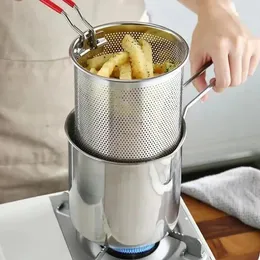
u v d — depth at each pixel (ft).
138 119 2.07
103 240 2.39
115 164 2.15
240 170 3.14
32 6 3.23
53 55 3.40
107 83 2.00
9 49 3.34
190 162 5.40
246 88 5.11
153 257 2.53
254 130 5.41
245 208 2.91
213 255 2.62
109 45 2.40
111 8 3.44
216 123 5.26
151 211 2.29
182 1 3.09
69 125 2.39
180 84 2.15
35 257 2.55
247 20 4.80
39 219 2.73
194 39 2.78
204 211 2.96
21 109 3.50
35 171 3.67
